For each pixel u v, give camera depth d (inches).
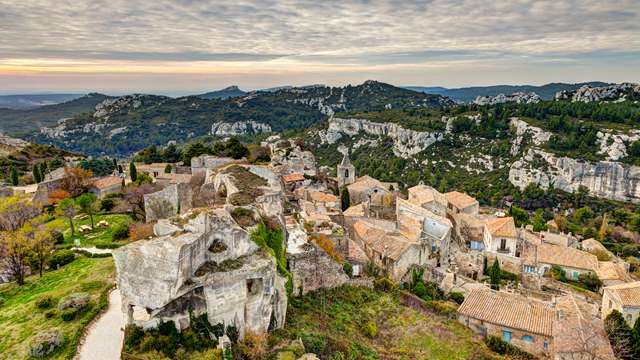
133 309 1339.8
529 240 3211.1
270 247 1581.0
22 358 1259.2
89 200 2679.6
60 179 3506.4
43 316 1497.3
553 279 2888.8
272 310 1487.5
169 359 1200.2
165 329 1268.5
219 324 1311.5
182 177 3737.7
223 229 1390.3
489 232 3070.9
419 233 2763.3
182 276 1230.3
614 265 2979.8
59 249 2218.3
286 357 1323.8
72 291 1653.5
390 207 3757.4
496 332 1916.8
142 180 3688.5
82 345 1304.1
